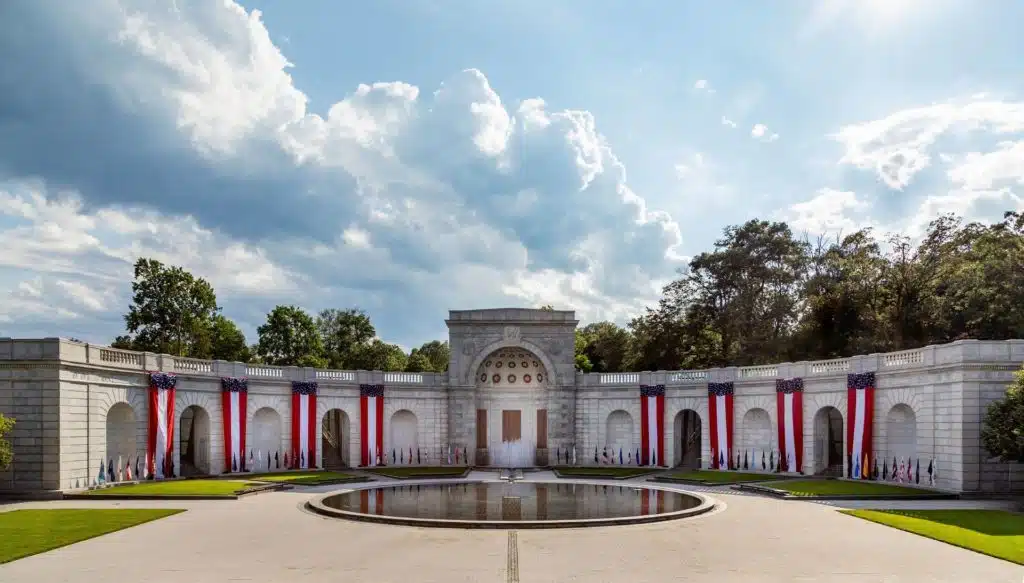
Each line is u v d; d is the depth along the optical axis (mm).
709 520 36812
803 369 61688
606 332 109250
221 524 35344
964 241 75688
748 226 85562
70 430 47438
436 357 139500
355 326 111000
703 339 89312
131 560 27359
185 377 59438
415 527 34219
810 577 25016
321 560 27328
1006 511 40281
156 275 83688
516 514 37312
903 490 48750
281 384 67438
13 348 46406
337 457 72375
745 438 66688
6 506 42062
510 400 77375
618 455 74625
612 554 28406
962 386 47156
